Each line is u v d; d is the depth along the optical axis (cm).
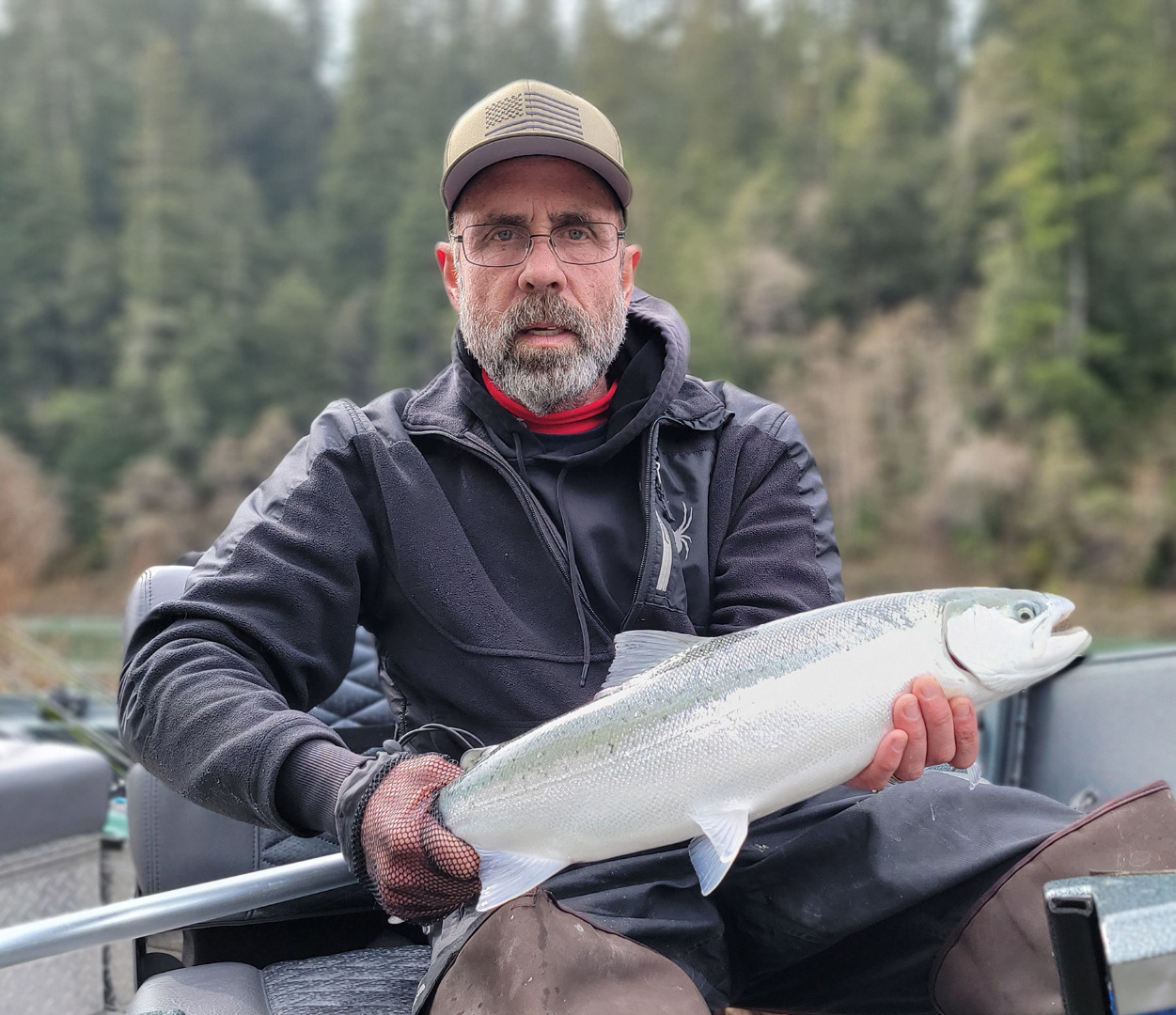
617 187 189
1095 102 4938
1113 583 4178
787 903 158
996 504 4353
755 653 141
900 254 5244
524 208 184
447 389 191
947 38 6334
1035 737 241
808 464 196
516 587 177
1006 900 148
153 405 5694
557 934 136
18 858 237
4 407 5797
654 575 176
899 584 4328
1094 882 111
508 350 184
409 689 181
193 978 170
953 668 140
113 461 5559
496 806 136
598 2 6731
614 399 191
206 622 163
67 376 6097
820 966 166
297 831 147
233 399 5844
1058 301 4688
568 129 183
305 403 5891
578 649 175
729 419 195
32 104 7050
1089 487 4328
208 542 5416
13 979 221
